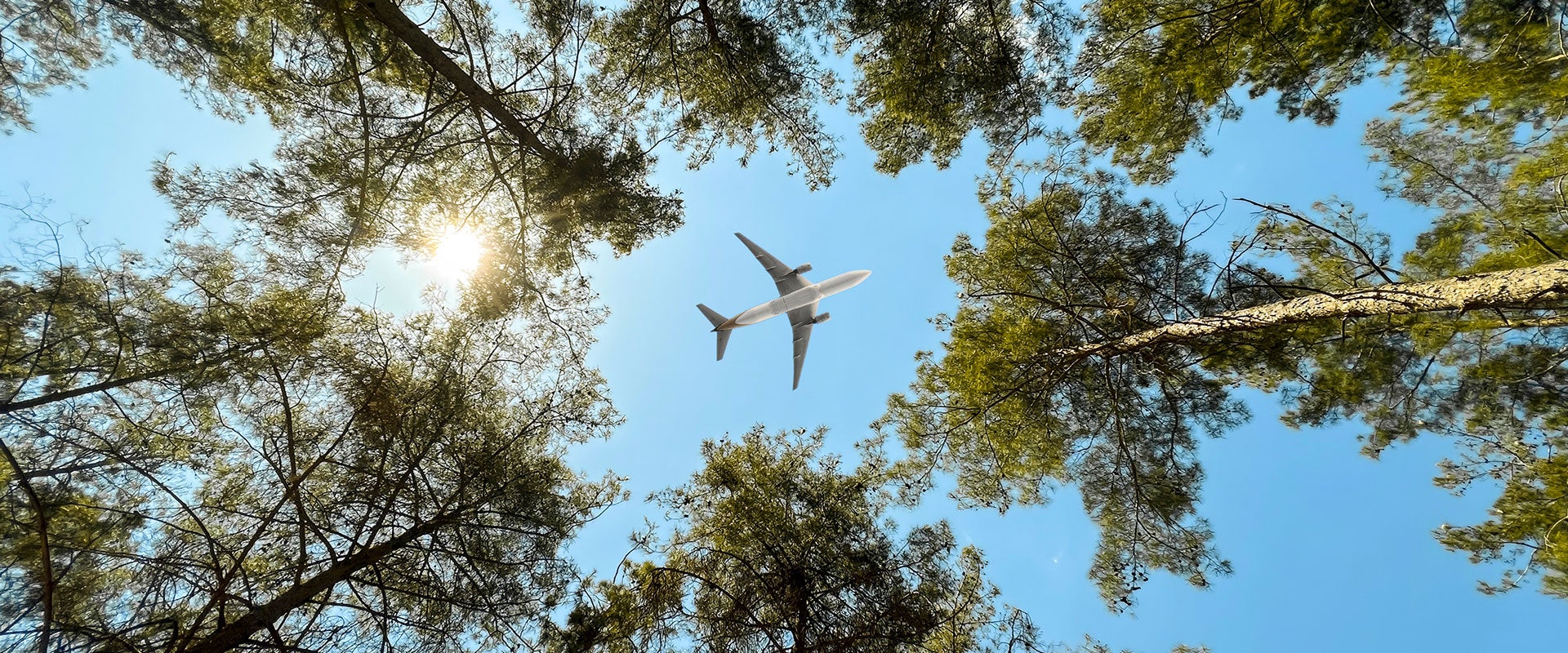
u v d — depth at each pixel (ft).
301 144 33.12
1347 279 32.37
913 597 30.78
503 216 37.63
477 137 34.58
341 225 34.12
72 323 27.27
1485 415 34.17
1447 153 31.48
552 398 37.55
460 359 34.88
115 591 26.35
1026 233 37.14
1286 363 35.50
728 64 34.83
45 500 25.45
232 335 28.55
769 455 37.17
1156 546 35.55
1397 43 29.27
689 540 35.99
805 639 29.01
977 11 31.09
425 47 31.58
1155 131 34.40
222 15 31.63
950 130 35.35
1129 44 33.19
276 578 29.40
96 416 28.76
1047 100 34.65
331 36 31.63
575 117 37.40
